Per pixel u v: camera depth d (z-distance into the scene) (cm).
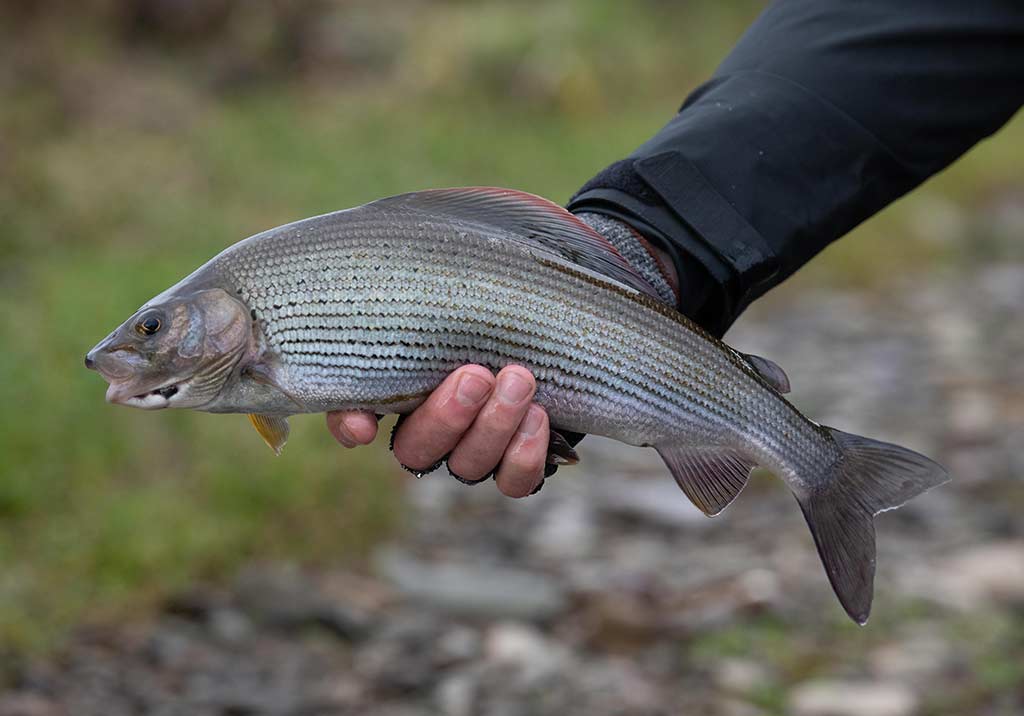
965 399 828
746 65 296
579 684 486
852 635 521
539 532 630
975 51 292
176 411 637
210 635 507
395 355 255
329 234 254
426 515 641
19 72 1265
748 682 486
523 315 260
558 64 1627
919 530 628
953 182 1506
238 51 1585
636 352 268
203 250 940
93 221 967
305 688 477
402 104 1526
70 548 531
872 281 1159
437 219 259
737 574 575
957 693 476
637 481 699
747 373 278
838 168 286
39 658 471
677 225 280
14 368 638
